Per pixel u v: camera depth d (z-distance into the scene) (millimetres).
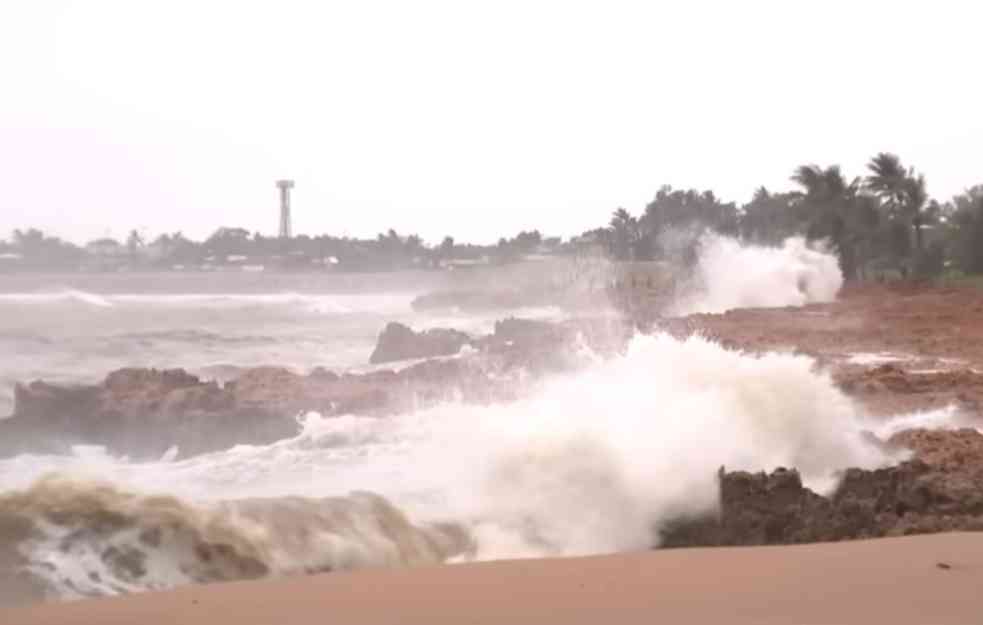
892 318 90938
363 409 40469
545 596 17172
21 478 29781
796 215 196875
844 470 26547
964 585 17562
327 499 22969
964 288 133375
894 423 35969
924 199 177875
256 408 37594
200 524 20531
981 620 15406
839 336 72250
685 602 16578
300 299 193750
